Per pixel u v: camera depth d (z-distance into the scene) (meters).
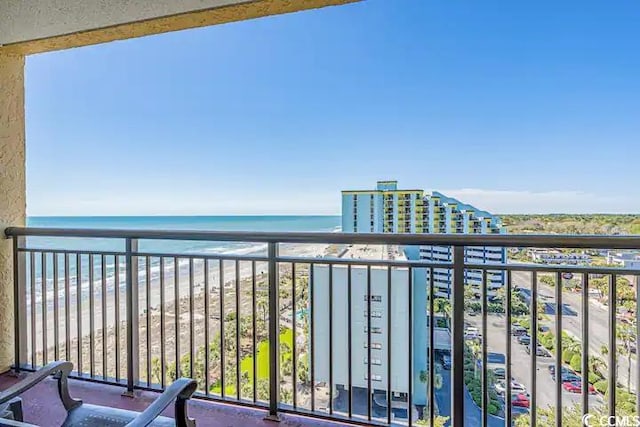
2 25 2.58
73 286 2.92
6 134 2.67
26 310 2.74
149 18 2.29
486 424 1.80
